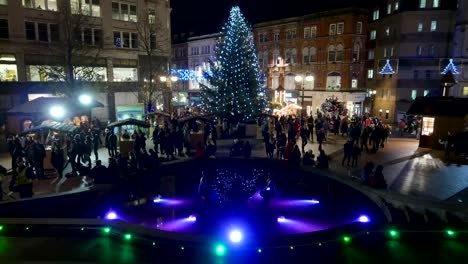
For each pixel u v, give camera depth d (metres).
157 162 18.19
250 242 7.80
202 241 7.82
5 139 22.72
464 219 10.38
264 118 28.89
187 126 24.16
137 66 38.91
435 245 7.86
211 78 29.75
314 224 12.15
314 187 16.11
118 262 7.10
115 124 19.73
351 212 13.13
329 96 46.06
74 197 13.63
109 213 12.95
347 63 44.66
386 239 8.16
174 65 70.19
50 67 29.06
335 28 45.16
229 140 26.25
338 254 7.50
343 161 18.55
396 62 41.75
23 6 30.36
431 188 13.97
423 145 23.09
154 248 7.68
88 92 29.45
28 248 7.66
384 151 22.17
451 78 24.70
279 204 14.09
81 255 7.37
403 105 41.69
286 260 7.27
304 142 21.27
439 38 40.00
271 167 19.33
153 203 14.40
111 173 15.37
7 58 30.25
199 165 19.67
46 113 22.09
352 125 25.84
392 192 13.34
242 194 14.44
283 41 51.50
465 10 37.78
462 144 19.83
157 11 39.81
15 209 12.37
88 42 35.00
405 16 40.34
